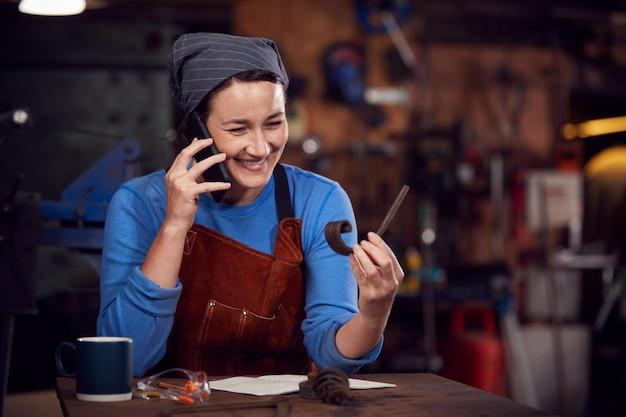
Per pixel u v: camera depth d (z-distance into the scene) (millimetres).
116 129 5816
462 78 8703
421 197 8156
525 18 8930
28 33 5734
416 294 7016
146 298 2072
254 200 2342
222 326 2279
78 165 5703
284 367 2373
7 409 4223
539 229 8203
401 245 7414
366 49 8203
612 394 7762
